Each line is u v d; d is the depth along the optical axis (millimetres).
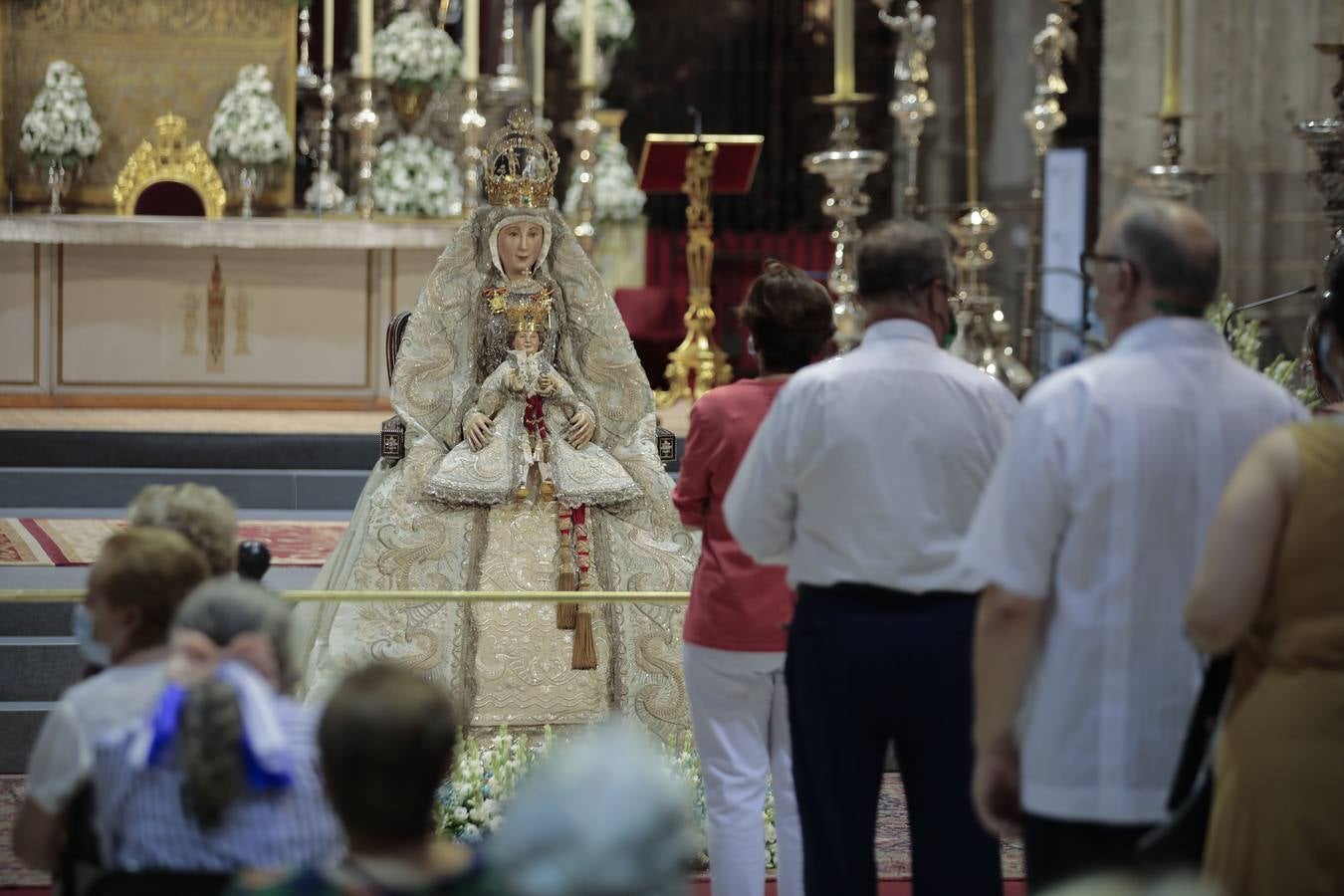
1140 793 6211
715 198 38469
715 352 23938
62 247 22969
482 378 13359
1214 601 5812
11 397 22953
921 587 7371
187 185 26125
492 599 10969
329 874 4844
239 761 5953
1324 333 6906
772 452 7648
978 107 35156
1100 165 32312
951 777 7328
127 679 6492
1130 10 28688
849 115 21141
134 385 23250
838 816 7395
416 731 5047
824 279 31188
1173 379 6309
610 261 29453
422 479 12859
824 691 7426
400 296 23656
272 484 19859
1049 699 6301
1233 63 27219
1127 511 6188
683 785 11453
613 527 13039
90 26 26266
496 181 13289
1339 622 5816
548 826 3684
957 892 7316
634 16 38344
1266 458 5910
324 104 27953
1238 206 27281
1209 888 3857
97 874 6324
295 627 7105
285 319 23469
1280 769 5777
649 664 12492
